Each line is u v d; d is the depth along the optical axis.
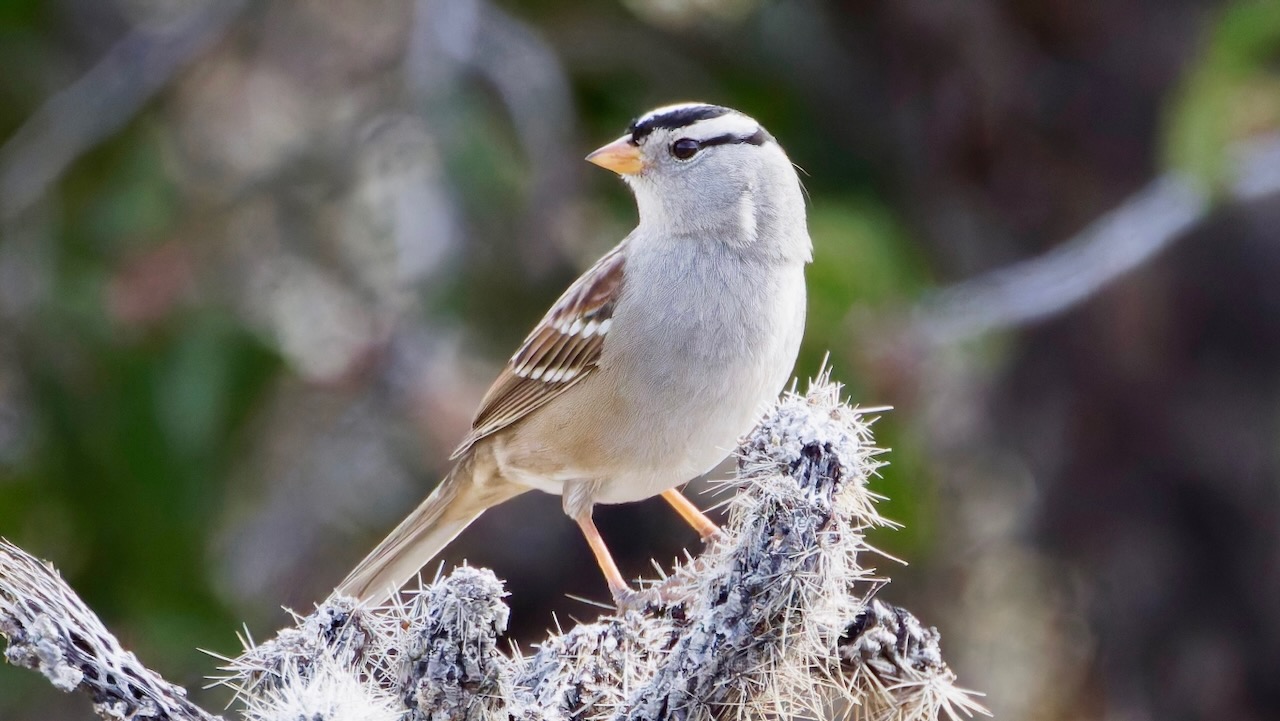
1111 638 12.05
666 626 4.99
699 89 11.95
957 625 11.91
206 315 10.70
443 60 11.02
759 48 12.05
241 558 11.13
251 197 11.77
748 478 4.58
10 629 4.22
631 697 4.60
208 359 10.57
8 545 4.43
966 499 12.34
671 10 12.11
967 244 12.34
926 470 10.48
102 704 4.27
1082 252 10.98
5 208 11.03
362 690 4.30
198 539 10.31
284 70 12.70
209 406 10.45
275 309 11.41
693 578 5.21
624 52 12.03
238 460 10.66
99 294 10.70
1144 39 11.53
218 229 11.60
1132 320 11.60
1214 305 11.48
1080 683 12.09
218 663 10.03
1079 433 12.04
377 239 11.90
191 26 11.88
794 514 4.47
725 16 12.12
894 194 12.19
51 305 10.60
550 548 10.98
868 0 11.97
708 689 4.52
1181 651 11.89
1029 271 11.10
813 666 4.80
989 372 12.23
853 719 5.60
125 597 10.24
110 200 11.17
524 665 4.91
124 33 12.64
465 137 10.86
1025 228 12.16
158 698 4.32
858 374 10.09
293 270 11.73
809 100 12.09
